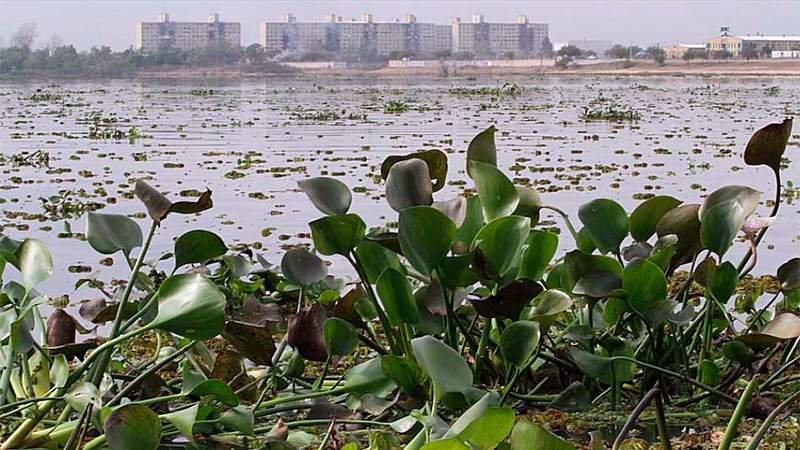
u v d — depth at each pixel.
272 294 4.47
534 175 9.77
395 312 3.00
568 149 12.83
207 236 2.99
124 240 3.19
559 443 1.87
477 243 3.04
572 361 3.33
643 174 9.90
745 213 3.21
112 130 16.62
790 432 2.95
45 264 3.03
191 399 3.11
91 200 8.17
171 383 3.25
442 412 3.05
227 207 7.88
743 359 3.13
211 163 11.18
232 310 4.40
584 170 10.22
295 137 15.05
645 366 3.08
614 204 3.48
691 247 3.45
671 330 3.38
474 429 1.88
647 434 3.03
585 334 3.24
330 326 2.96
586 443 2.93
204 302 2.51
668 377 3.36
